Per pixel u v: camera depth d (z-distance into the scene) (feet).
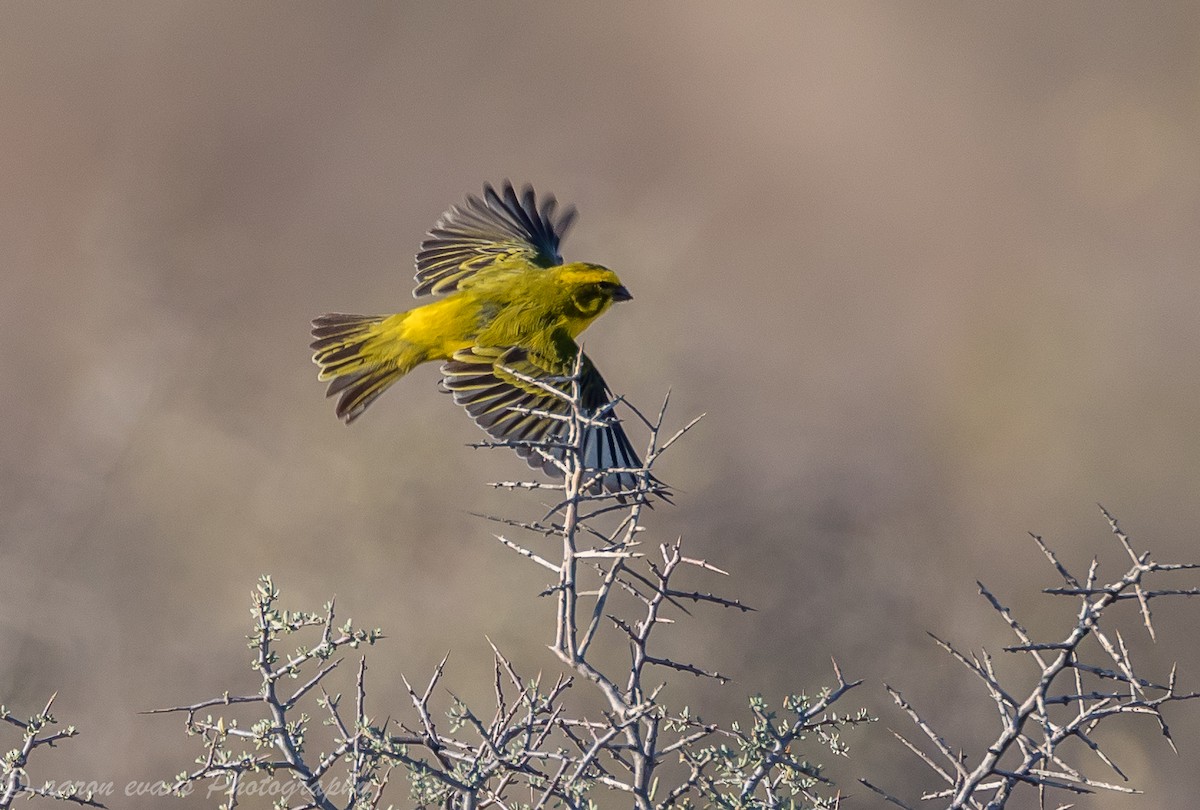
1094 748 21.06
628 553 20.54
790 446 49.80
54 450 45.73
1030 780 21.42
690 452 47.44
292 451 45.57
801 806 26.07
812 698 39.55
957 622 43.52
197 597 43.21
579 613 41.24
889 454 51.16
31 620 40.86
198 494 44.68
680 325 55.77
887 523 46.42
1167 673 43.39
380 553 43.01
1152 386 56.44
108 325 53.42
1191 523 51.03
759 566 43.01
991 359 60.49
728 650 40.88
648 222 65.51
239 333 54.95
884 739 39.75
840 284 73.61
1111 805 40.29
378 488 43.96
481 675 40.73
